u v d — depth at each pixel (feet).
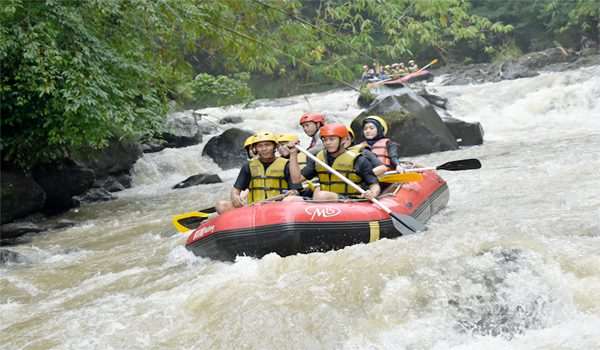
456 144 46.68
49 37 26.02
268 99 93.25
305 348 12.28
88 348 13.15
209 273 18.13
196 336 13.12
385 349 12.05
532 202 23.54
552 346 11.44
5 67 28.37
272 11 30.58
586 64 90.17
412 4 30.68
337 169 21.20
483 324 12.83
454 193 27.76
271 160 20.94
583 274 13.74
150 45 32.22
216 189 40.47
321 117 25.95
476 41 114.62
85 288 18.56
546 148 40.37
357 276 14.73
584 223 18.45
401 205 20.51
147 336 13.43
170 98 44.37
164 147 54.13
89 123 28.76
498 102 68.90
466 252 15.38
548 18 118.21
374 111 45.70
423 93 69.15
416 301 13.52
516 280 13.80
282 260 17.04
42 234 29.76
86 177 37.11
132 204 37.32
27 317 16.16
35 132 31.32
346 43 30.71
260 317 13.24
